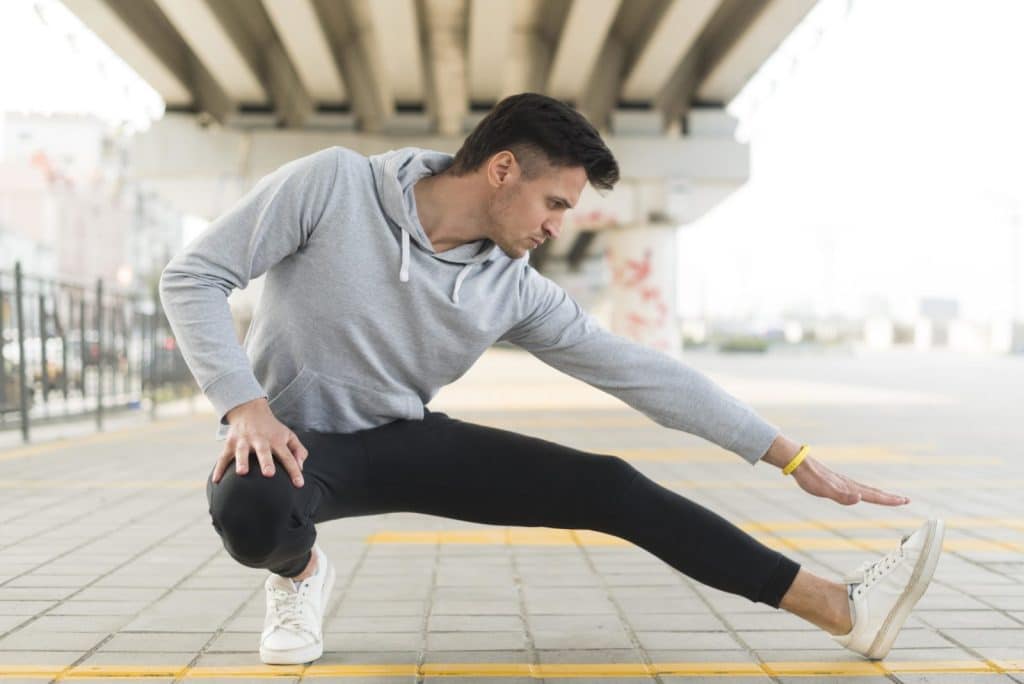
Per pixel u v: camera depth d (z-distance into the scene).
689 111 22.02
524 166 1.99
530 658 2.51
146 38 16.84
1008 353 40.50
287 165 2.10
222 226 2.04
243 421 1.96
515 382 17.98
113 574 3.48
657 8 16.64
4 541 4.09
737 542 2.30
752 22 16.44
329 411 2.22
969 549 4.01
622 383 2.30
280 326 2.14
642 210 22.48
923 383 18.53
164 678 2.33
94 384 9.59
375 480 2.21
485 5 14.52
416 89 19.14
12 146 68.56
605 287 46.47
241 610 2.98
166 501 5.18
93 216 70.31
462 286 2.13
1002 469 6.68
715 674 2.40
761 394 15.08
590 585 3.34
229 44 16.41
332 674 2.36
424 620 2.88
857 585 2.41
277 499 1.95
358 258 2.07
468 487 2.24
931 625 2.86
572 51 16.69
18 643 2.62
